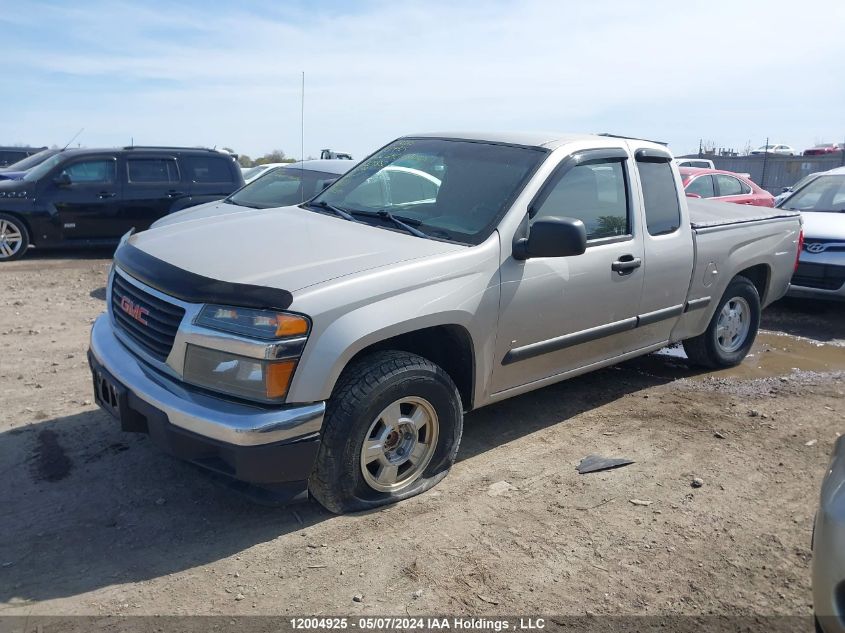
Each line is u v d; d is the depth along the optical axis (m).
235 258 3.69
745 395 5.68
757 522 3.79
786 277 6.66
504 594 3.14
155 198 11.84
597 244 4.62
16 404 4.99
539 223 3.94
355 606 3.03
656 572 3.34
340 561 3.33
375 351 3.81
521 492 4.02
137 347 3.71
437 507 3.83
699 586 3.25
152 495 3.85
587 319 4.61
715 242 5.61
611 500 3.96
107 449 4.33
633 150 5.05
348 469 3.56
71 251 12.41
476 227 4.12
